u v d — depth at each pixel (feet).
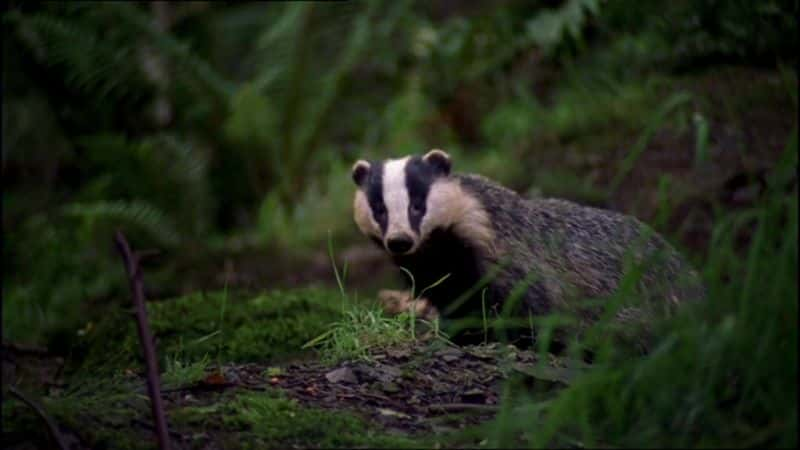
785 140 35.22
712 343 14.44
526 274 24.67
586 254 24.76
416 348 20.25
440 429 16.53
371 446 15.67
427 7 58.13
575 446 15.20
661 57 40.81
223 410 17.06
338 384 18.58
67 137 53.52
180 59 48.44
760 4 35.86
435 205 25.63
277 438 16.10
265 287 40.06
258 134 48.85
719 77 38.34
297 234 46.01
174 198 48.14
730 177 35.24
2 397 23.52
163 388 18.44
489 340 25.17
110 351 28.53
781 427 13.92
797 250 14.73
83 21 46.93
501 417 15.16
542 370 17.63
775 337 14.43
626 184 38.55
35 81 52.16
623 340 20.67
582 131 43.75
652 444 14.90
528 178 43.47
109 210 45.19
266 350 27.94
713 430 14.87
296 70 48.32
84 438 16.17
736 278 15.34
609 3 41.11
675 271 23.77
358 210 27.91
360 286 40.11
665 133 38.86
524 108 47.34
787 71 35.53
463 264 25.67
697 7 37.88
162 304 32.12
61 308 41.63
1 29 48.91
